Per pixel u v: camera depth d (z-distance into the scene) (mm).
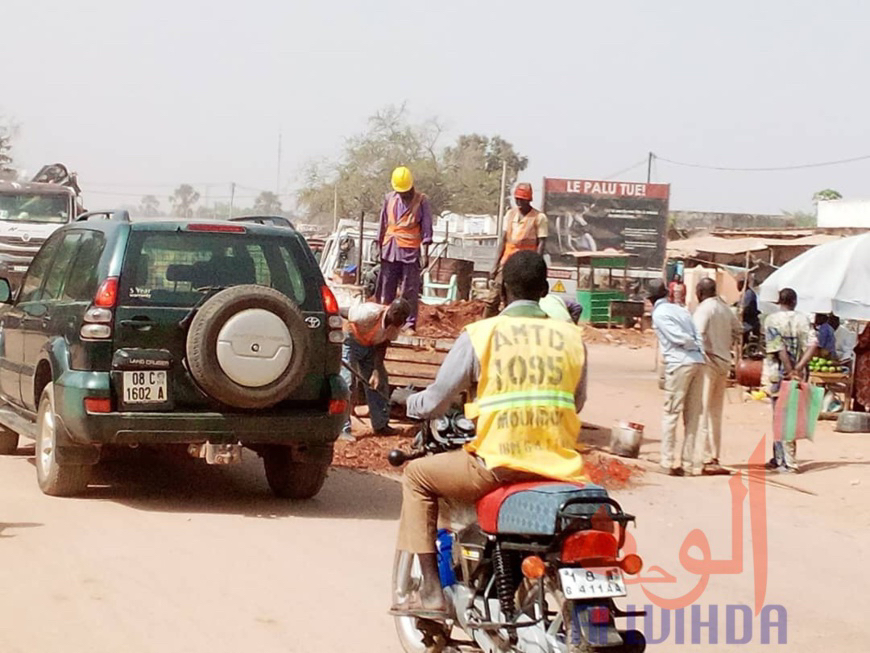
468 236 45156
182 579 7086
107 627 6137
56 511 8602
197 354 8406
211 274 8820
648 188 39188
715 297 12109
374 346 11992
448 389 5219
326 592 6965
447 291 26594
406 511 5363
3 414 10281
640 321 34281
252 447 9688
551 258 39250
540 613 4930
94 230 9211
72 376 8484
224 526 8469
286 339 8570
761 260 36688
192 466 10742
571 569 4684
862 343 16703
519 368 5145
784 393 12570
